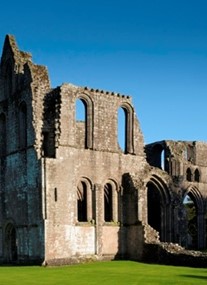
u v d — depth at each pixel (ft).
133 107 204.33
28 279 128.47
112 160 195.42
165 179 212.23
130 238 193.98
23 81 190.70
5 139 204.85
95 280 125.08
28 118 185.16
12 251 196.65
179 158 233.35
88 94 192.54
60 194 178.09
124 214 196.44
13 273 145.38
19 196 189.37
